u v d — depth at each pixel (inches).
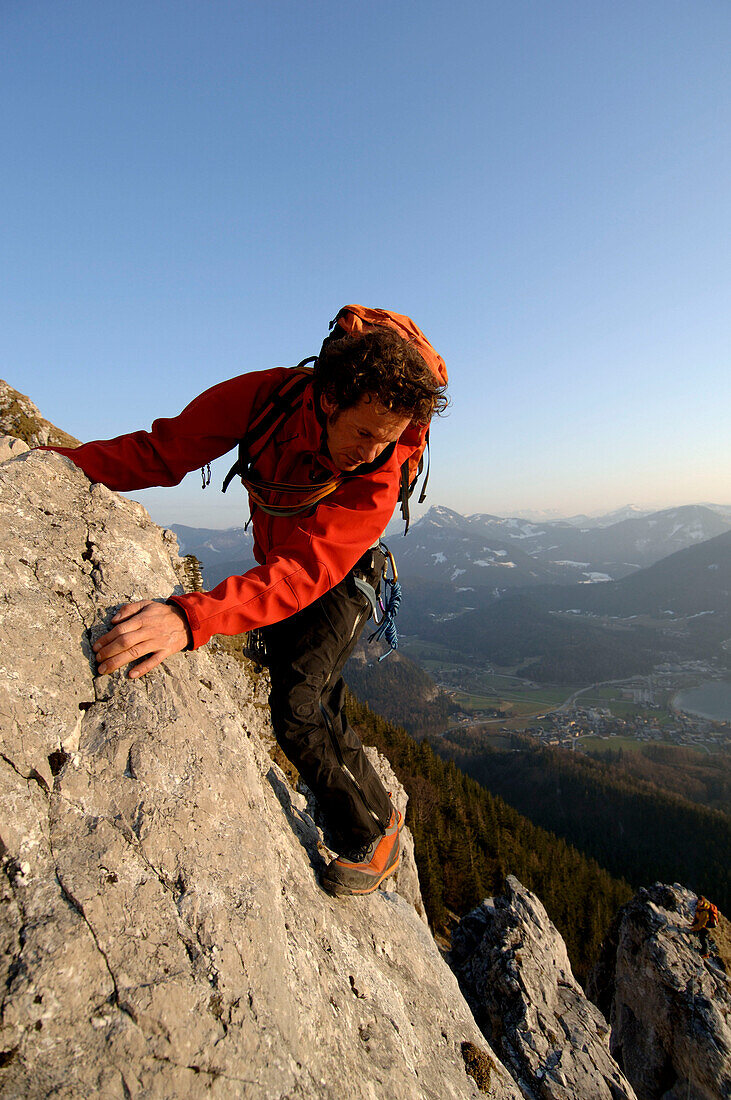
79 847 58.6
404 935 131.3
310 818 135.7
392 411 76.6
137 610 73.4
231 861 70.8
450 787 2346.2
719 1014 376.5
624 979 434.6
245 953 63.1
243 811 79.2
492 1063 116.9
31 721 62.2
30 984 47.3
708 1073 357.4
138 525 93.1
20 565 71.3
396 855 123.3
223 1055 54.2
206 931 61.3
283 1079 58.5
